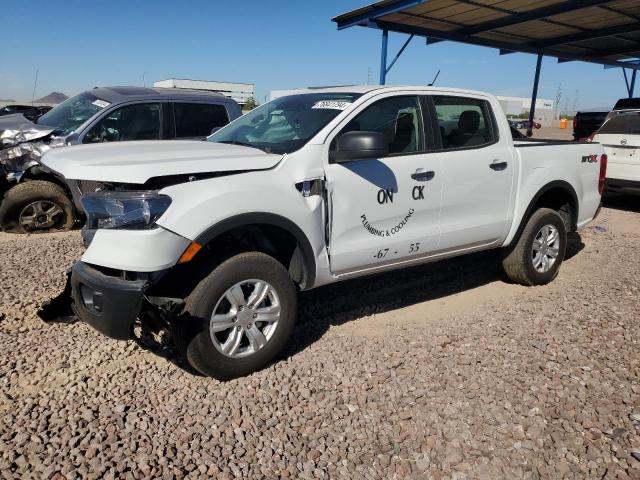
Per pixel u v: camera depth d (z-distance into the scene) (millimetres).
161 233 3123
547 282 5625
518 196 5176
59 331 4199
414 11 11289
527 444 2936
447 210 4609
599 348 4047
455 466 2773
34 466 2672
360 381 3537
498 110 5133
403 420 3133
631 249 7055
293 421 3113
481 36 14000
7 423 3018
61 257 6059
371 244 4137
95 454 2781
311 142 3854
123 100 7637
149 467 2689
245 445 2896
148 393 3373
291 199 3625
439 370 3688
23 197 7062
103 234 3240
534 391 3434
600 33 13367
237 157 3566
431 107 4598
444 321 4566
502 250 5461
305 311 4723
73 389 3383
